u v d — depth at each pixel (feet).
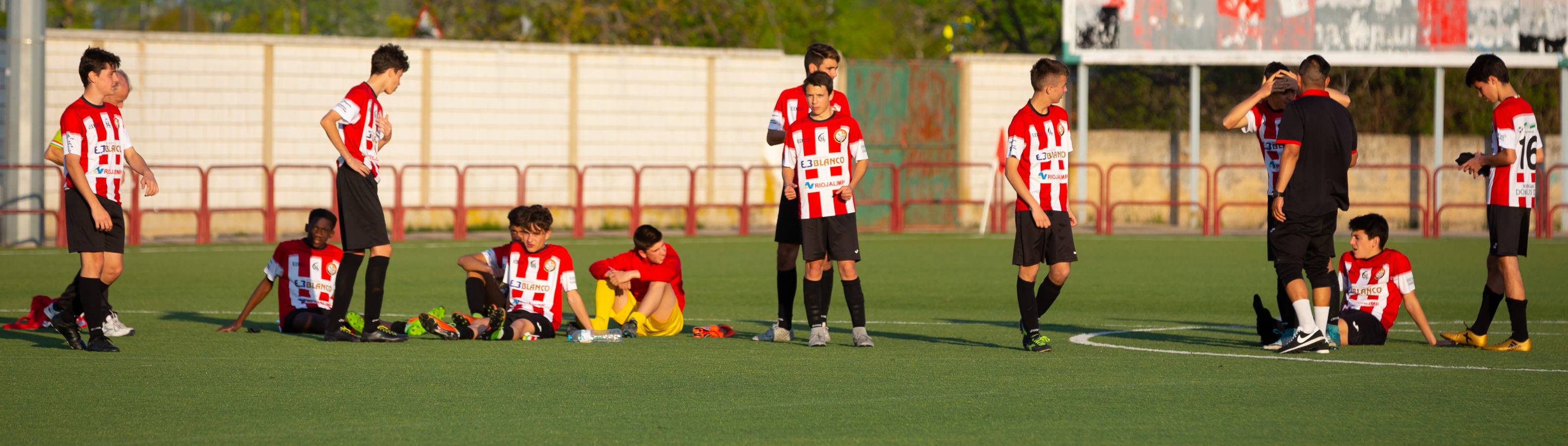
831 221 91.76
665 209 257.55
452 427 61.36
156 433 59.82
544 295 99.86
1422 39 252.01
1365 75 285.64
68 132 87.20
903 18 524.93
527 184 249.14
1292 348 89.76
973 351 91.81
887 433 60.59
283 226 236.02
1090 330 108.06
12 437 58.80
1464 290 144.77
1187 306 128.57
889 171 266.16
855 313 94.22
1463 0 251.39
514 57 247.09
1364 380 77.20
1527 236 93.15
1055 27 410.31
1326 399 70.18
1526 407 67.92
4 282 146.41
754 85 261.24
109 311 97.04
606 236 235.61
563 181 251.39
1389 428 62.13
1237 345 96.07
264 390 71.41
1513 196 91.86
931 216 268.00
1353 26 252.42
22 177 204.23
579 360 84.99
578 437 59.26
